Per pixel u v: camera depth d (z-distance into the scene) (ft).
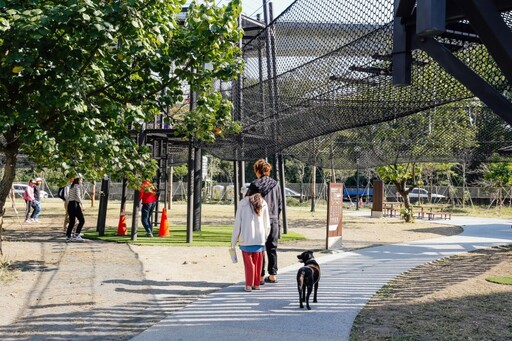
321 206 132.05
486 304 20.88
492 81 14.10
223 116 27.84
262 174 25.21
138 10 21.57
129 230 51.13
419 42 11.64
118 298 21.13
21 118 21.70
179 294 22.13
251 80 36.83
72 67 21.12
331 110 22.21
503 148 43.88
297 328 16.76
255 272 23.20
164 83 25.50
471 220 82.69
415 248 40.91
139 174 29.35
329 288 23.84
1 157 61.05
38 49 20.54
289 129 30.09
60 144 24.93
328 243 37.86
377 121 19.45
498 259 34.83
